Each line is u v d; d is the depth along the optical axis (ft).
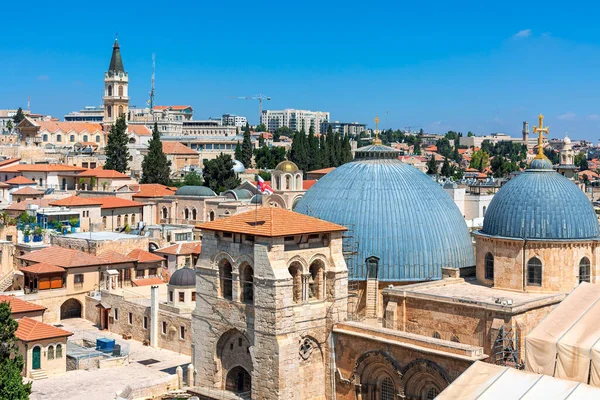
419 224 319.06
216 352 288.71
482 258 310.65
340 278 281.95
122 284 490.90
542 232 292.40
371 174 333.42
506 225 299.58
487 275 309.63
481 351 242.37
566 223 292.81
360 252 314.76
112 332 443.73
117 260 488.44
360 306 313.73
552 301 278.87
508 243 297.33
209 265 288.71
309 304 276.41
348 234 317.63
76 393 333.42
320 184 343.67
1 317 307.37
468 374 230.89
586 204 301.43
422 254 314.96
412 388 255.70
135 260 496.23
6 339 307.78
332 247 282.36
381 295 313.12
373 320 308.60
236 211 647.56
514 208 299.58
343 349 276.82
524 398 215.31
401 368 256.93
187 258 538.88
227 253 281.95
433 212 325.21
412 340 255.29
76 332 439.63
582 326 238.07
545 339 234.58
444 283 310.04
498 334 262.06
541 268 293.23
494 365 232.94
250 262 273.75
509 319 262.26
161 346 411.75
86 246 514.27
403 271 312.91
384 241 314.35
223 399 281.54
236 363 285.02
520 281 295.48
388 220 317.63
